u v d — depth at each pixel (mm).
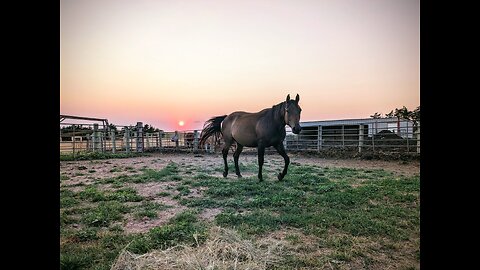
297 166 10555
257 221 3578
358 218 3674
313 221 3586
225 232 3043
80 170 9500
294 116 5969
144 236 3104
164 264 2438
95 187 6379
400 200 4809
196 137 17953
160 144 19031
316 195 5172
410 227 3479
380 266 2477
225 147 7812
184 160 13469
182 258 2486
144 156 16000
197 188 6047
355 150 14070
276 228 3383
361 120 16750
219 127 8289
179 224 3447
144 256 2600
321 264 2479
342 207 4348
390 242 2984
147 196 5375
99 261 2572
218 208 4453
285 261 2535
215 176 7953
